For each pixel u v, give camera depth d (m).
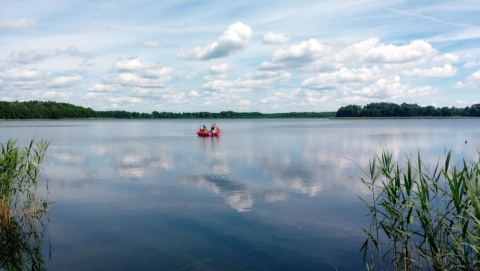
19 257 8.50
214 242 9.27
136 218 11.27
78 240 9.53
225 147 33.81
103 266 8.00
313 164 22.19
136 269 7.82
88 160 24.77
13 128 78.62
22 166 11.50
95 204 12.92
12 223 10.79
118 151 30.69
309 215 11.37
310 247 8.88
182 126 103.00
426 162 22.25
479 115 142.88
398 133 54.44
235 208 12.24
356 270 7.67
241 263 8.07
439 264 6.69
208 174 18.78
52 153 29.17
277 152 29.17
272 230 10.07
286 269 7.76
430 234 6.94
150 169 20.66
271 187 15.42
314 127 84.38
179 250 8.80
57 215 11.65
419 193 7.15
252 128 82.75
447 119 157.38
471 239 6.61
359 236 9.53
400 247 8.73
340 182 16.34
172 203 12.97
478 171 6.75
